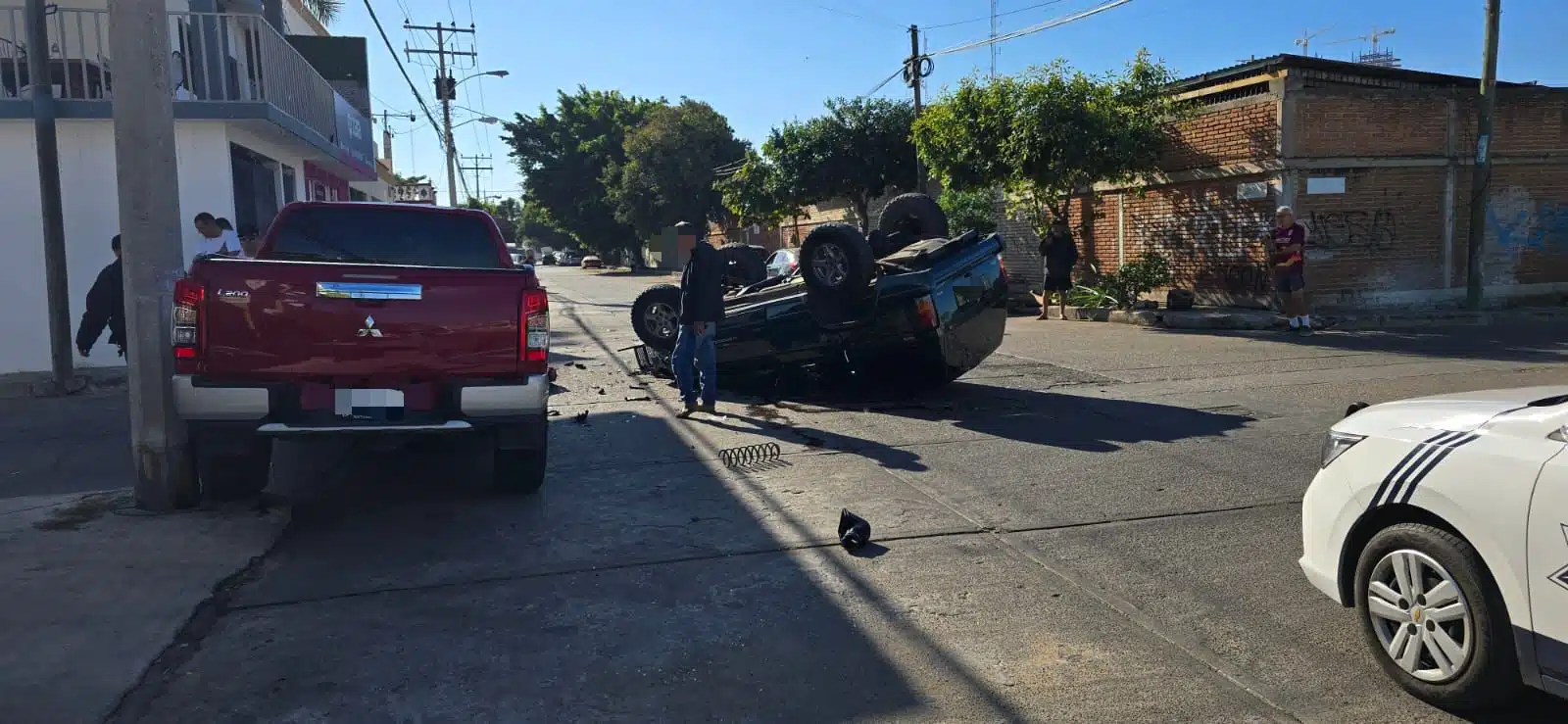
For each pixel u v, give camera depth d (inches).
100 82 498.6
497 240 275.1
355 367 219.1
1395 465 141.6
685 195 1959.9
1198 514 229.0
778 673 153.7
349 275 218.4
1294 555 201.2
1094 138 647.1
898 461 284.7
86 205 479.8
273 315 215.8
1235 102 666.2
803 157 1208.2
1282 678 149.7
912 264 362.9
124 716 140.0
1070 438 310.2
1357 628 166.9
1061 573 194.4
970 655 159.2
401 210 271.4
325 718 139.7
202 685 149.8
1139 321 650.2
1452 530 134.8
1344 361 458.0
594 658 159.0
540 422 231.6
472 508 242.8
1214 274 697.6
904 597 183.9
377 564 203.3
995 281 392.2
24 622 169.2
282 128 530.9
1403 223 668.7
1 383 436.1
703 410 362.6
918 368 371.2
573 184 2327.8
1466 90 672.4
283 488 263.7
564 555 208.7
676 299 439.5
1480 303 653.3
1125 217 778.8
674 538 218.8
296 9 1054.4
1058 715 139.8
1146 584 187.9
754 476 271.3
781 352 383.9
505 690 148.3
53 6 468.4
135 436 232.8
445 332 222.5
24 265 475.8
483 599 184.2
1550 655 121.5
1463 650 131.6
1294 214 635.5
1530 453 125.9
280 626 171.9
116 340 390.9
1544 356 455.5
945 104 733.9
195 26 602.9
